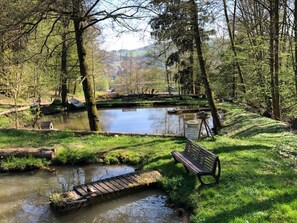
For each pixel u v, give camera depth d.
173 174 9.52
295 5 16.44
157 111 30.67
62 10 15.34
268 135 13.62
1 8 14.62
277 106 19.17
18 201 9.06
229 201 7.28
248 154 10.34
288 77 19.23
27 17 14.98
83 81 16.78
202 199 7.73
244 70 28.48
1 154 12.16
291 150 10.87
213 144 11.98
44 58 19.48
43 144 13.69
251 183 8.04
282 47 20.08
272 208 6.66
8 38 15.73
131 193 9.05
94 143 13.71
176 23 15.16
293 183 7.95
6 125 21.70
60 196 8.58
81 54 16.59
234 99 31.52
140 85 55.06
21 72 19.97
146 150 12.30
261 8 24.58
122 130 22.05
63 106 32.38
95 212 8.16
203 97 37.00
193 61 33.00
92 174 11.03
